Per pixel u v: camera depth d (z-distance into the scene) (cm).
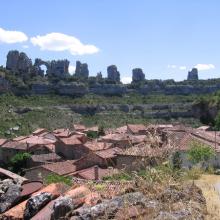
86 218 966
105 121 14000
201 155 3247
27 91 16238
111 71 19988
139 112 15262
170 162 925
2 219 1169
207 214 998
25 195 1276
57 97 16575
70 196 1102
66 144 7444
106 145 6844
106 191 1115
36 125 12531
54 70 18488
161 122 13712
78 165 5216
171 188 936
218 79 19562
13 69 17600
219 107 12375
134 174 929
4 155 8081
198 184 1324
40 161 7025
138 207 871
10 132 11156
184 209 886
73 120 13825
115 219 865
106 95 18188
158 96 17950
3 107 13788
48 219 1059
